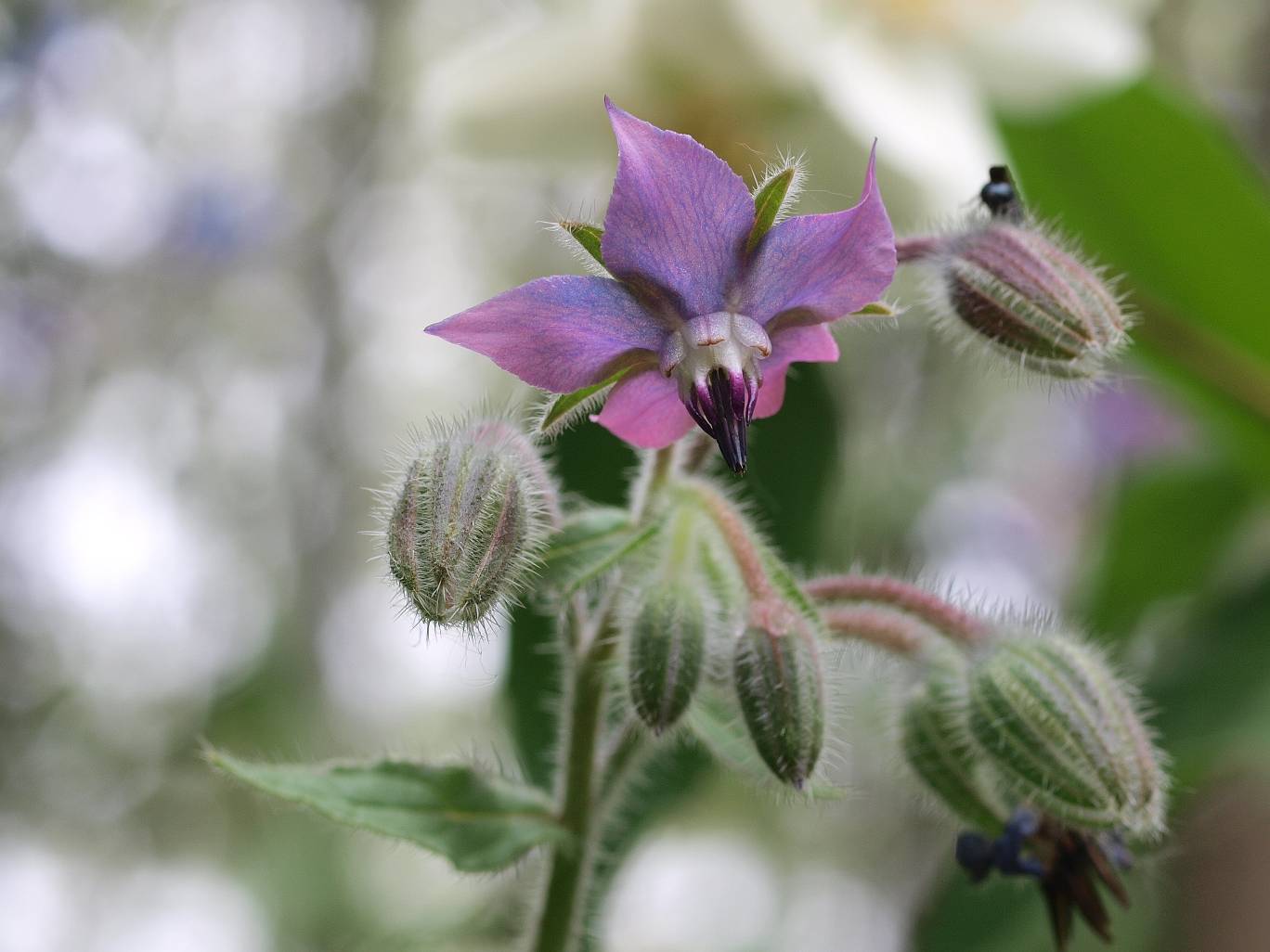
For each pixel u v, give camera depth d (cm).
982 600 20
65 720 52
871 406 38
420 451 19
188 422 55
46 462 54
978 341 19
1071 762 19
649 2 23
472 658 23
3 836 50
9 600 52
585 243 18
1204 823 25
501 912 35
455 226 50
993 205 20
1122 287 24
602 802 19
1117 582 27
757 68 22
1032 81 23
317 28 54
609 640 19
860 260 17
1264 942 24
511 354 17
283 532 54
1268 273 24
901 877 45
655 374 18
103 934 50
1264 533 28
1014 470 41
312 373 54
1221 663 24
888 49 23
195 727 50
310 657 50
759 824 44
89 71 55
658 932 42
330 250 54
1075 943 24
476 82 24
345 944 42
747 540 19
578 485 23
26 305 55
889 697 21
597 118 24
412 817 19
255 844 48
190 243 56
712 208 17
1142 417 37
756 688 18
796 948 44
